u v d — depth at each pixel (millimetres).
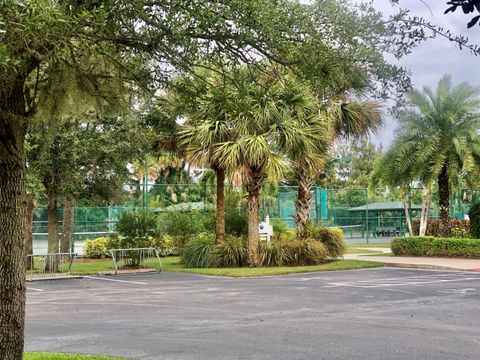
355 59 4609
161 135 20062
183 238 24438
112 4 4066
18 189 4723
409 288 14445
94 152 19375
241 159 19047
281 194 34406
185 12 4262
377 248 32125
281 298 12711
